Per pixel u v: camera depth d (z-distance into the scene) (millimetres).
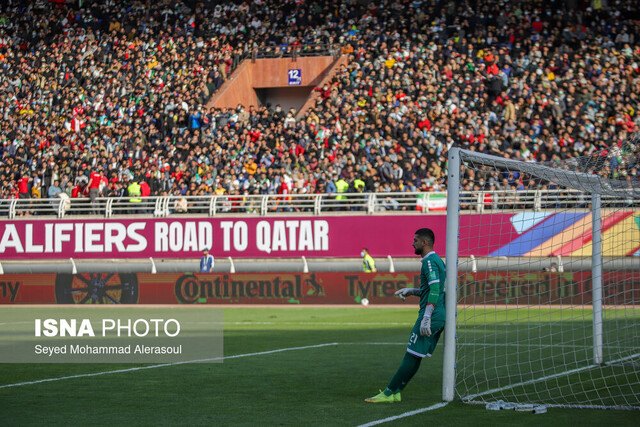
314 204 42219
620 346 20781
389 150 43219
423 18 52844
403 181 41719
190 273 39344
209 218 42281
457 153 12867
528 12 50969
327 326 27422
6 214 47375
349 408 12258
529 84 45719
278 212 42406
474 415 11602
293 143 45594
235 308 36469
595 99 43625
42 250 44281
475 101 45500
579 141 41406
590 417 11469
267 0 59438
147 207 43531
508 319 28656
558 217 34781
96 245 43656
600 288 17625
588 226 34156
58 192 47625
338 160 43625
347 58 54438
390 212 40250
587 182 14328
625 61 45719
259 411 12070
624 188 14539
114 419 11547
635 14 49312
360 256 40344
